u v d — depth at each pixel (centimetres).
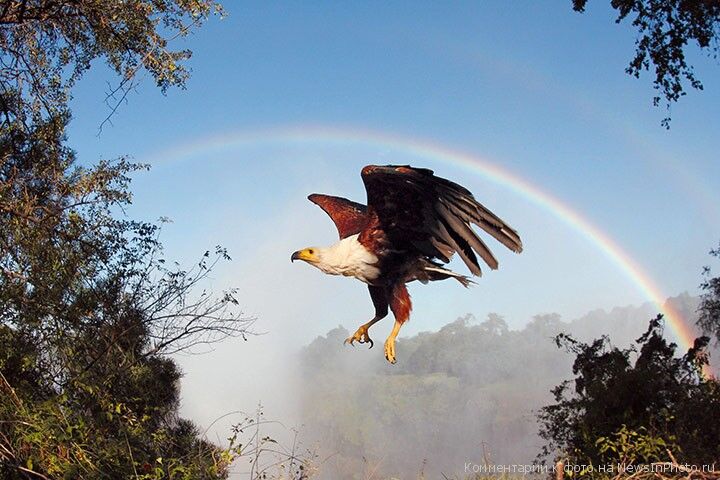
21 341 777
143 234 898
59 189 880
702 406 939
